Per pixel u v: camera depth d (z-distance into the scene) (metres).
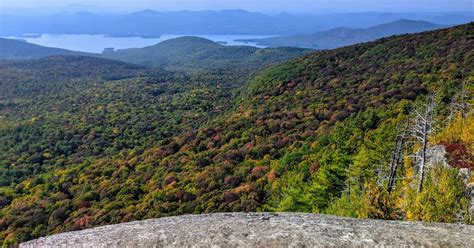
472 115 21.00
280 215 7.91
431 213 11.08
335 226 7.25
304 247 6.63
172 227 7.52
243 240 6.89
